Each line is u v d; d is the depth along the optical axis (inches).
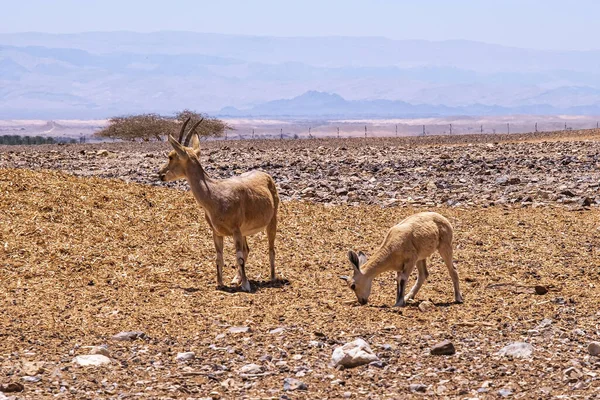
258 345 880.3
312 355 842.2
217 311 1032.8
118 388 740.7
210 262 1311.5
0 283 1149.1
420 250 1048.2
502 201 1926.7
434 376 763.4
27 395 714.8
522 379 748.6
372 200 1978.3
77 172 2647.6
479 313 1005.8
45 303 1062.4
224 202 1127.6
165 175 1130.0
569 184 2250.2
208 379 768.3
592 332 901.2
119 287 1155.3
